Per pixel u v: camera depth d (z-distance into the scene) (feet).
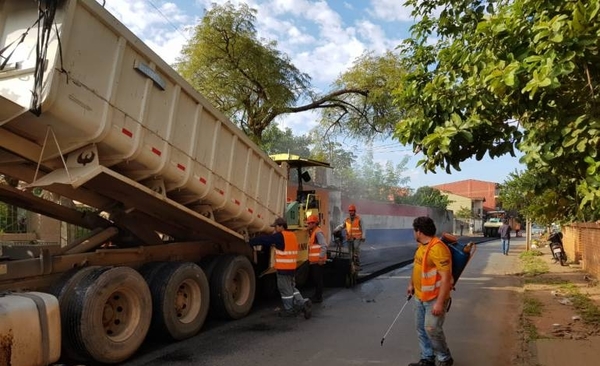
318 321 28.35
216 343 23.71
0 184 21.95
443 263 17.98
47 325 16.70
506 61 13.71
